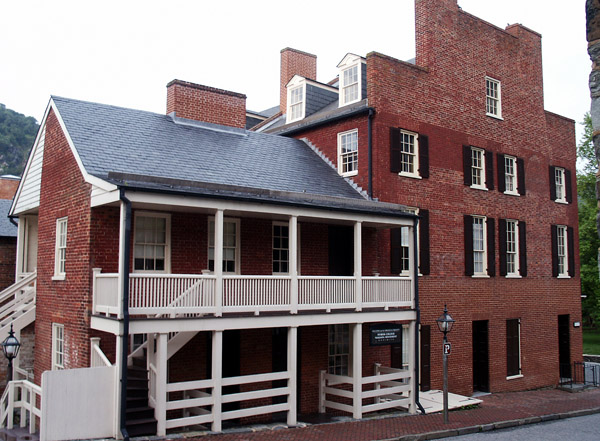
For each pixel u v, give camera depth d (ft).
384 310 50.88
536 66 78.18
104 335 42.65
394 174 59.00
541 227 76.38
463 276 64.54
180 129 56.08
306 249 54.29
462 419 50.57
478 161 69.05
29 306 54.39
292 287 44.88
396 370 53.42
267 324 43.09
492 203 69.31
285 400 51.31
